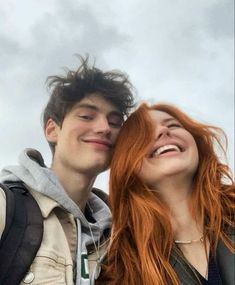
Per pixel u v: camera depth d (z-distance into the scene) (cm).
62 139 65
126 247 59
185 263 55
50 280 48
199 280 52
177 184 61
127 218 62
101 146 64
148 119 65
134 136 64
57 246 52
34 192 57
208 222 58
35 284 47
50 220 54
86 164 63
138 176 63
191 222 60
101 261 58
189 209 61
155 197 62
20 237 49
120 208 63
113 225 62
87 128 64
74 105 66
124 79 70
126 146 64
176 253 56
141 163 62
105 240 61
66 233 57
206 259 55
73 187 63
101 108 67
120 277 57
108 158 66
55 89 68
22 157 60
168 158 61
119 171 63
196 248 58
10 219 50
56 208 57
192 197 61
